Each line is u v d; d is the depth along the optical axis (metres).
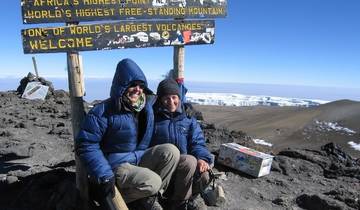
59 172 2.87
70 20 2.42
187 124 2.46
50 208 2.50
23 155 3.97
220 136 4.94
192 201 2.43
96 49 2.51
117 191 2.12
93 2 2.47
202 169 2.36
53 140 4.70
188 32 2.91
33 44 2.35
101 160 2.11
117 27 2.58
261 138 27.42
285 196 3.20
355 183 3.72
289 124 31.06
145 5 2.68
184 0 2.86
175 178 2.33
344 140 25.75
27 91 9.10
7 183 2.85
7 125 5.54
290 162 3.95
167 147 2.26
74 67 2.43
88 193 2.33
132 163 2.26
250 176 3.51
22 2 2.31
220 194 2.47
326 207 2.99
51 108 7.33
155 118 2.41
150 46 2.75
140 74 2.14
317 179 3.71
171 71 3.09
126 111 2.17
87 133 2.13
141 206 2.24
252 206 2.92
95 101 7.90
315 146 24.44
